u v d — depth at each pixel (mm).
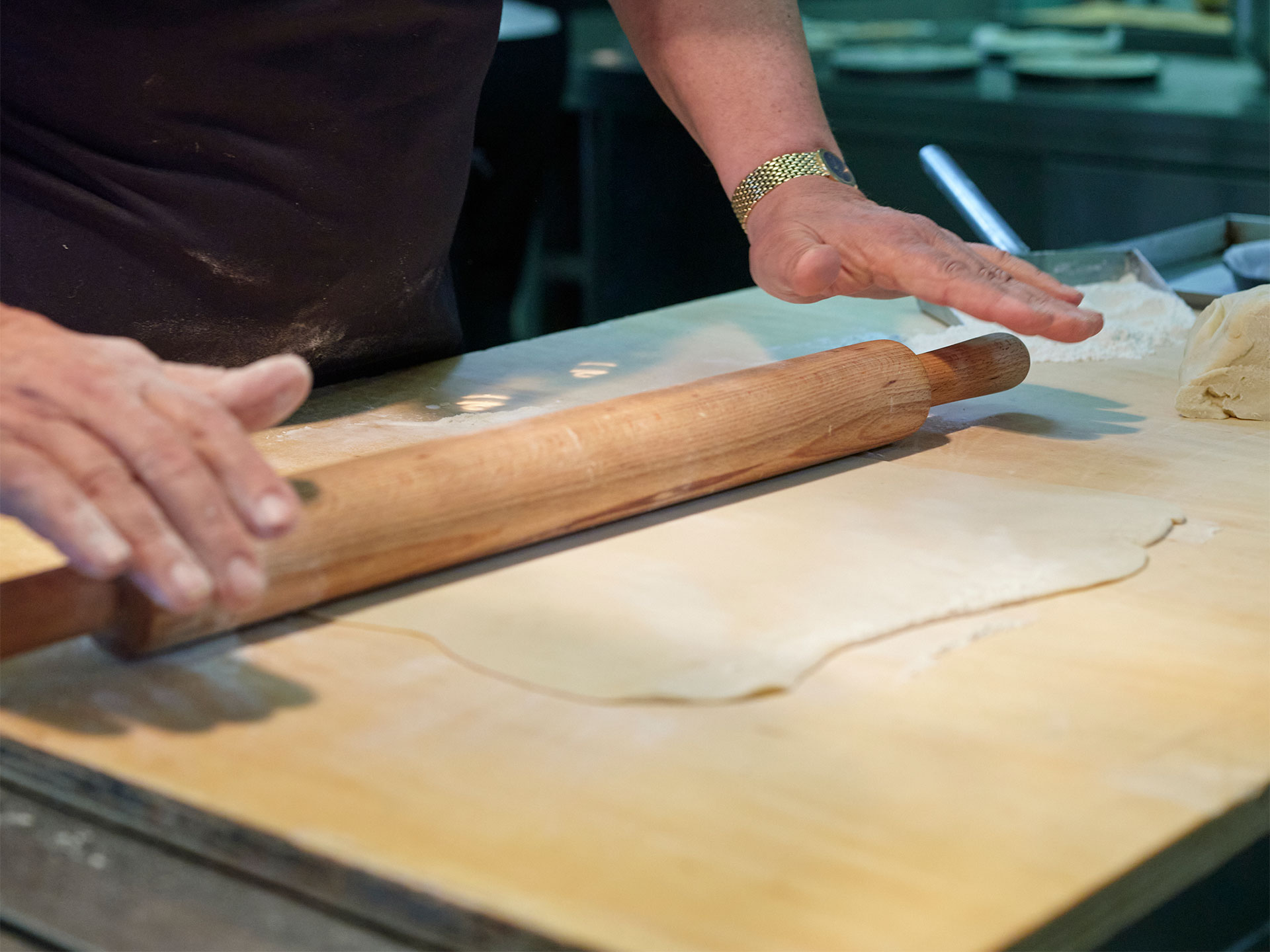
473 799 550
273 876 533
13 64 1017
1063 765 573
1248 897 597
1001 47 3381
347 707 630
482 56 1179
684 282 3387
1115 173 2662
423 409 1122
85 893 543
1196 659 672
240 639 703
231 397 637
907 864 502
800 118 1243
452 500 753
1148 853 509
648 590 750
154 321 1093
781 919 470
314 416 1108
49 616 627
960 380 1056
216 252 1086
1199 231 1601
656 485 845
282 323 1147
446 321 1290
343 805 546
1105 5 3758
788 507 885
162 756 585
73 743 597
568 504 803
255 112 1069
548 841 520
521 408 1112
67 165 1053
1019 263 1083
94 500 573
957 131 2850
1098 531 829
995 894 483
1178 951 566
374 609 734
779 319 1400
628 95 3164
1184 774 565
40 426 589
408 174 1149
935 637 693
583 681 643
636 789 558
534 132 2363
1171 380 1192
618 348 1304
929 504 883
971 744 590
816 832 524
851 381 959
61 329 671
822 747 589
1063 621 716
